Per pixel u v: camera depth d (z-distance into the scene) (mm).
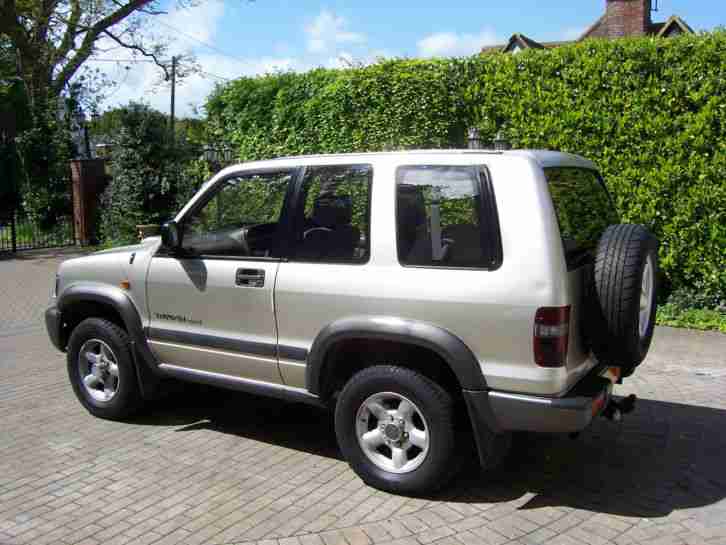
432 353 4020
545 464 4598
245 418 5582
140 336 5191
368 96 10422
